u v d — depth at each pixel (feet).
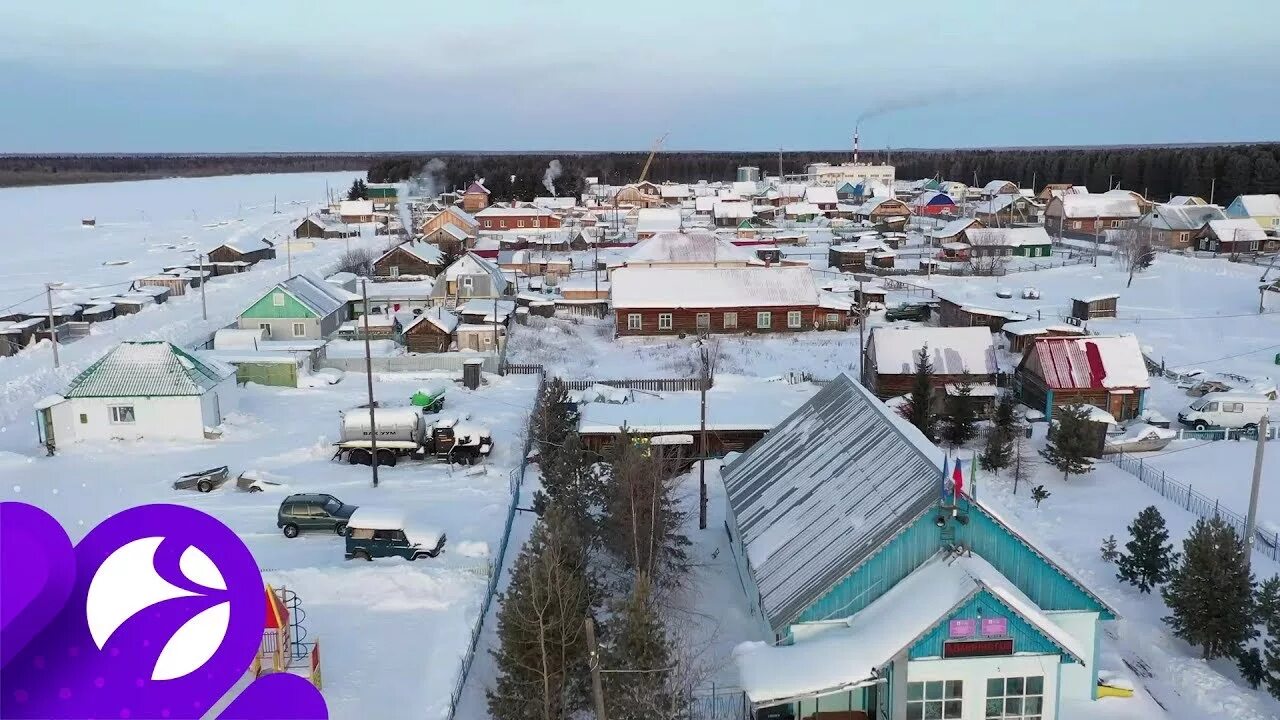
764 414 154.61
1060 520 124.06
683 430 148.77
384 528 108.37
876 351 178.70
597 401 169.48
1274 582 83.66
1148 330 246.27
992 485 137.08
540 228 511.81
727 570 107.24
